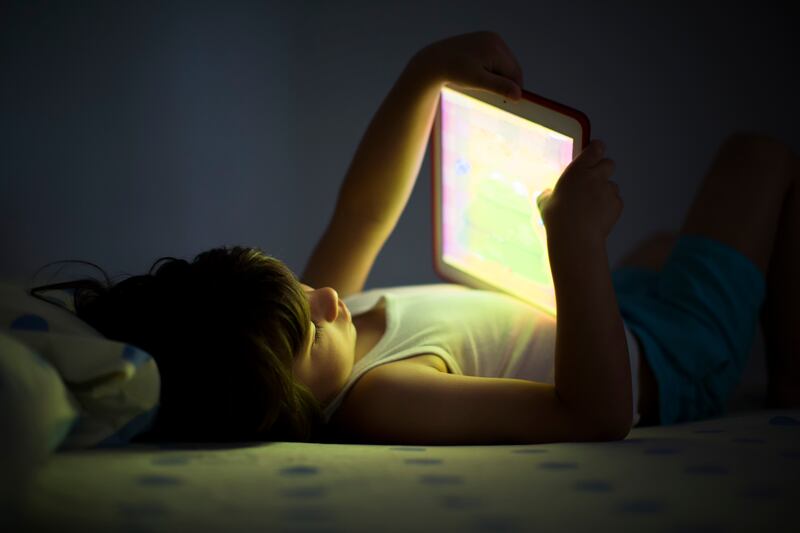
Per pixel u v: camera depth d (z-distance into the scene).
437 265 1.28
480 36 1.11
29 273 1.96
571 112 0.96
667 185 2.13
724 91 2.10
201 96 2.07
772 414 1.16
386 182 1.21
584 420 0.89
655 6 2.08
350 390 0.98
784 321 1.31
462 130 1.16
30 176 1.99
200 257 0.94
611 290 0.92
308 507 0.61
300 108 2.11
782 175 1.31
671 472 0.70
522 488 0.65
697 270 1.28
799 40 2.07
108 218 2.04
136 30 2.03
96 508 0.60
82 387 0.77
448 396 0.93
